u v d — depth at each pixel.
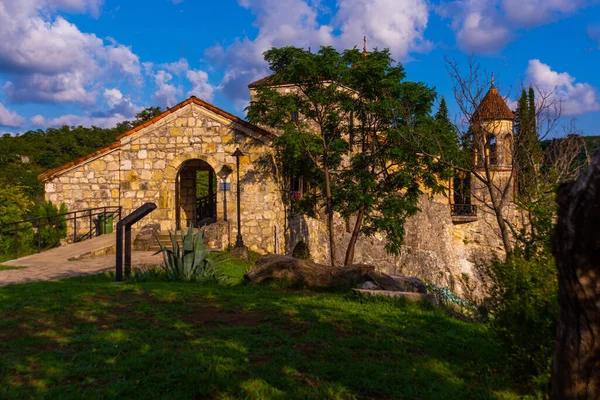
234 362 4.85
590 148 13.60
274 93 17.12
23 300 7.40
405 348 5.62
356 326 6.44
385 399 4.25
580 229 2.61
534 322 4.51
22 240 18.83
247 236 18.59
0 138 65.19
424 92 16.73
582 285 2.71
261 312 7.17
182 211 21.89
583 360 2.78
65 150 68.12
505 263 5.15
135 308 7.13
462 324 7.05
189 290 8.58
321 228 23.52
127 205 19.20
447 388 4.45
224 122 18.91
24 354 5.03
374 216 18.91
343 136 21.09
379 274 9.65
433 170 17.17
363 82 17.33
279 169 19.84
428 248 29.88
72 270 11.41
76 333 5.82
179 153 19.08
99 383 4.35
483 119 14.95
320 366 4.85
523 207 7.09
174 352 5.12
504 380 4.66
